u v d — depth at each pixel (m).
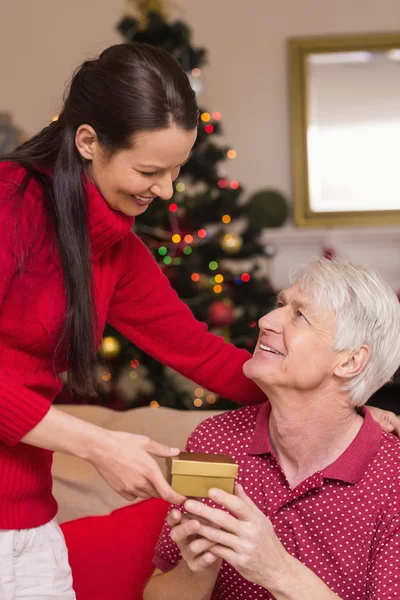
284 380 1.42
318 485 1.44
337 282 1.42
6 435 1.17
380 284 1.44
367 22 5.48
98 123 1.18
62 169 1.23
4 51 5.50
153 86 1.15
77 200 1.23
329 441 1.47
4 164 1.25
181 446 2.07
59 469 2.03
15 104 5.52
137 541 1.74
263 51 5.52
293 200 5.54
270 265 5.51
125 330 1.60
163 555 1.55
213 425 1.60
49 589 1.29
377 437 1.48
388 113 5.48
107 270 1.41
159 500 1.85
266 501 1.51
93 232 1.27
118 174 1.20
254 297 4.16
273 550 1.27
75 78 1.24
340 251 5.51
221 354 1.63
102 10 5.45
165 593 1.48
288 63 5.52
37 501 1.29
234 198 4.17
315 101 5.50
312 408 1.45
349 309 1.40
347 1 5.48
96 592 1.67
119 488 1.21
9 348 1.25
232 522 1.23
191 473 1.21
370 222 5.50
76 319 1.25
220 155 4.20
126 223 1.30
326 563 1.45
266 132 5.55
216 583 1.53
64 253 1.23
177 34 4.09
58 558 1.32
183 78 1.19
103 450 1.18
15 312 1.22
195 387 4.23
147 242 4.02
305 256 5.55
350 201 5.52
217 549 1.27
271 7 5.50
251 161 5.58
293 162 5.50
